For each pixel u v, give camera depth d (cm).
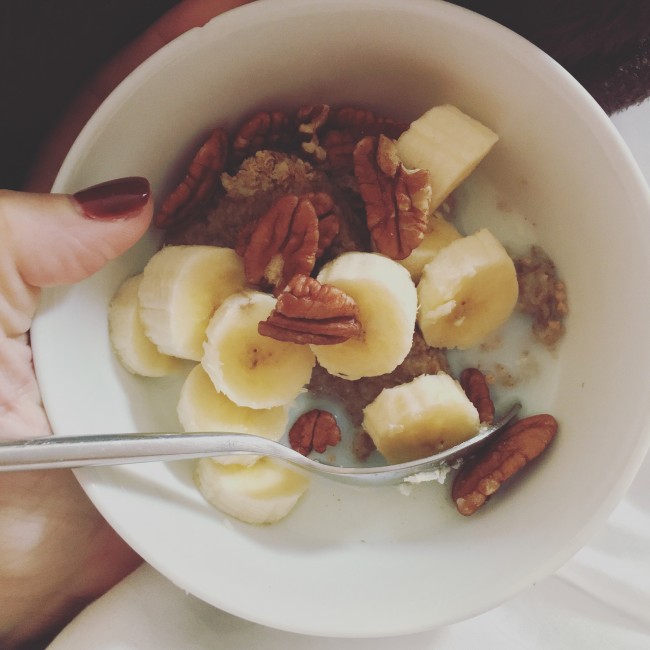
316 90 22
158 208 22
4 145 23
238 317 21
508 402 23
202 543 20
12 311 20
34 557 25
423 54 21
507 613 27
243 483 21
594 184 21
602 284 21
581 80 23
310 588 21
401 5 19
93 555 26
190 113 21
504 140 22
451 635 25
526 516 21
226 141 22
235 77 20
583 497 20
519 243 23
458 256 22
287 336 20
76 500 25
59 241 19
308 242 21
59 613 27
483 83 21
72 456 18
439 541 22
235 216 22
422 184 21
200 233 22
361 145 22
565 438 21
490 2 21
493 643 25
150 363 22
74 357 20
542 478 21
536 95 20
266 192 22
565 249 22
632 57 23
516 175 23
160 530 20
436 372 22
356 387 22
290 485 22
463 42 20
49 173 23
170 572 19
